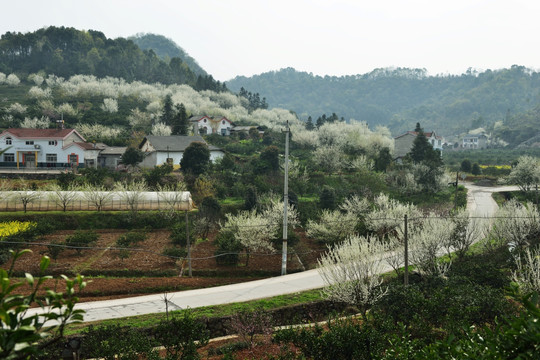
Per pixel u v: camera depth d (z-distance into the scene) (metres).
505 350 5.83
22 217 42.22
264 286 29.41
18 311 4.46
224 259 33.91
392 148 102.31
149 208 46.03
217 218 45.59
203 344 17.53
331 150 70.81
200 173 59.31
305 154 85.88
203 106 141.12
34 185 49.12
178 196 46.69
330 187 57.91
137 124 109.56
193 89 181.12
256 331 19.17
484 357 6.33
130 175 56.59
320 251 38.84
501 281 24.27
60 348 17.33
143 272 31.61
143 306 24.89
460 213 33.44
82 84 142.62
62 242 36.28
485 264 26.77
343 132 106.31
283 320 23.70
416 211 40.03
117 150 76.00
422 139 76.50
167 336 16.80
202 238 41.62
